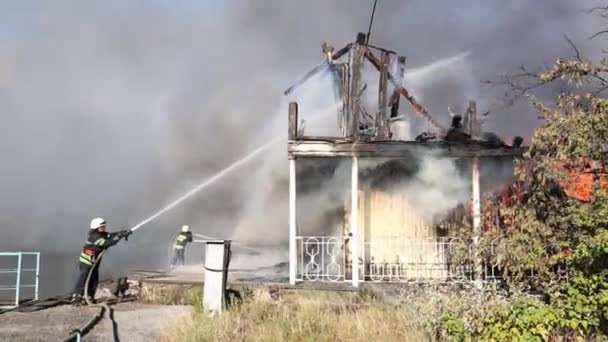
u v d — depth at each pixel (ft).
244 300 35.19
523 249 27.68
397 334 27.27
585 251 24.82
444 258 40.19
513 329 23.98
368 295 35.76
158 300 38.96
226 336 27.37
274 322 30.12
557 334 24.84
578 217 25.93
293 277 37.37
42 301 37.83
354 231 37.60
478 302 25.91
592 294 25.14
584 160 27.17
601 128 26.30
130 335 28.37
